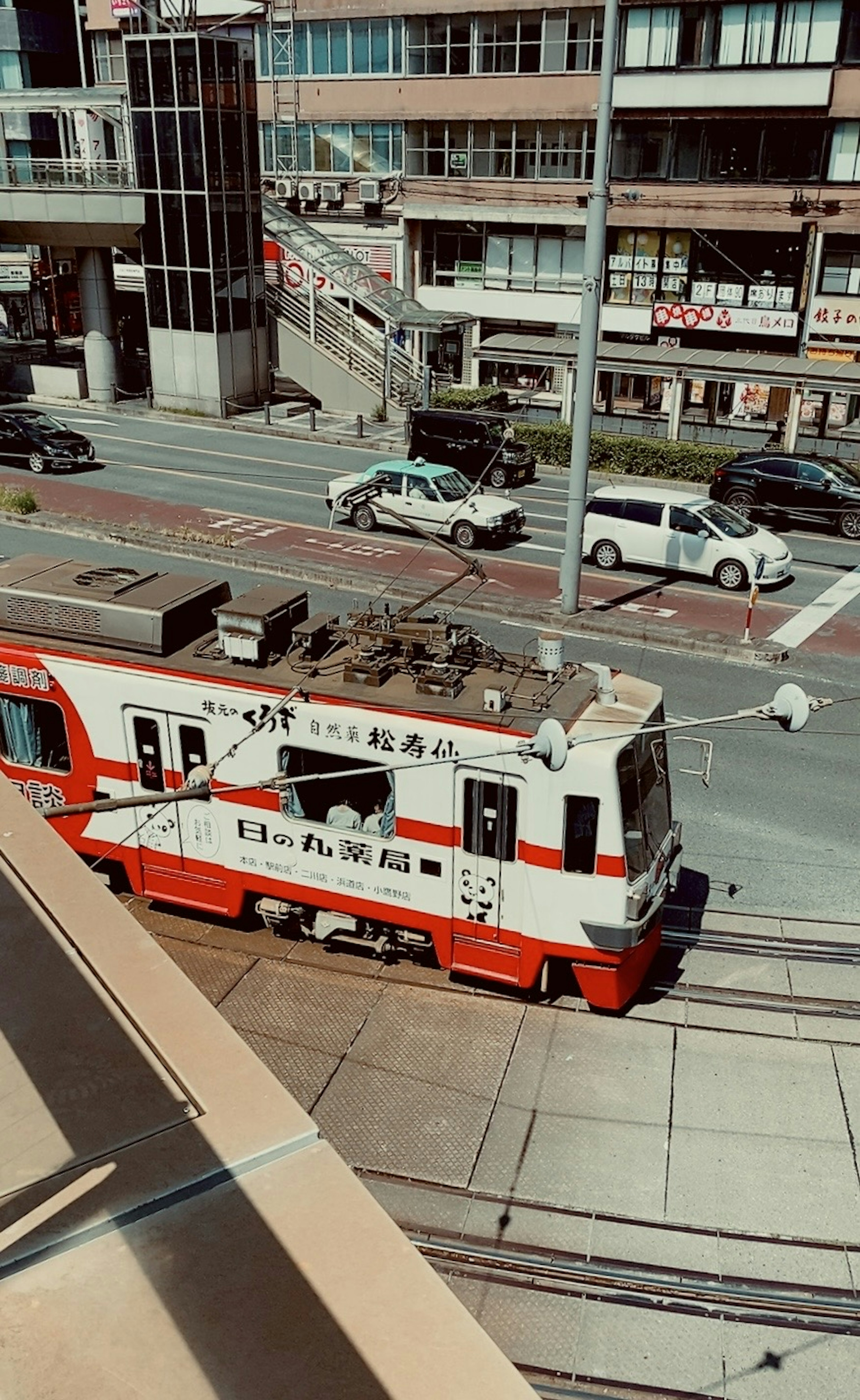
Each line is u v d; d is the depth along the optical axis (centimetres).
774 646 1997
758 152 3609
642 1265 828
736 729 1717
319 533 2659
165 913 1273
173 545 2498
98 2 4922
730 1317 789
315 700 1091
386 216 4394
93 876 470
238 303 3825
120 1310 291
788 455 2791
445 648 1122
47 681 1218
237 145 3650
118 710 1187
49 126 5722
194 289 3738
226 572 2389
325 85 4350
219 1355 279
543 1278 818
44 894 457
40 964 417
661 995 1123
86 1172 332
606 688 1065
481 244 4300
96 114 4003
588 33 3769
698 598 2286
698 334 3881
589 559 2516
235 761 1143
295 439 3644
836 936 1216
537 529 2753
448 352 4506
